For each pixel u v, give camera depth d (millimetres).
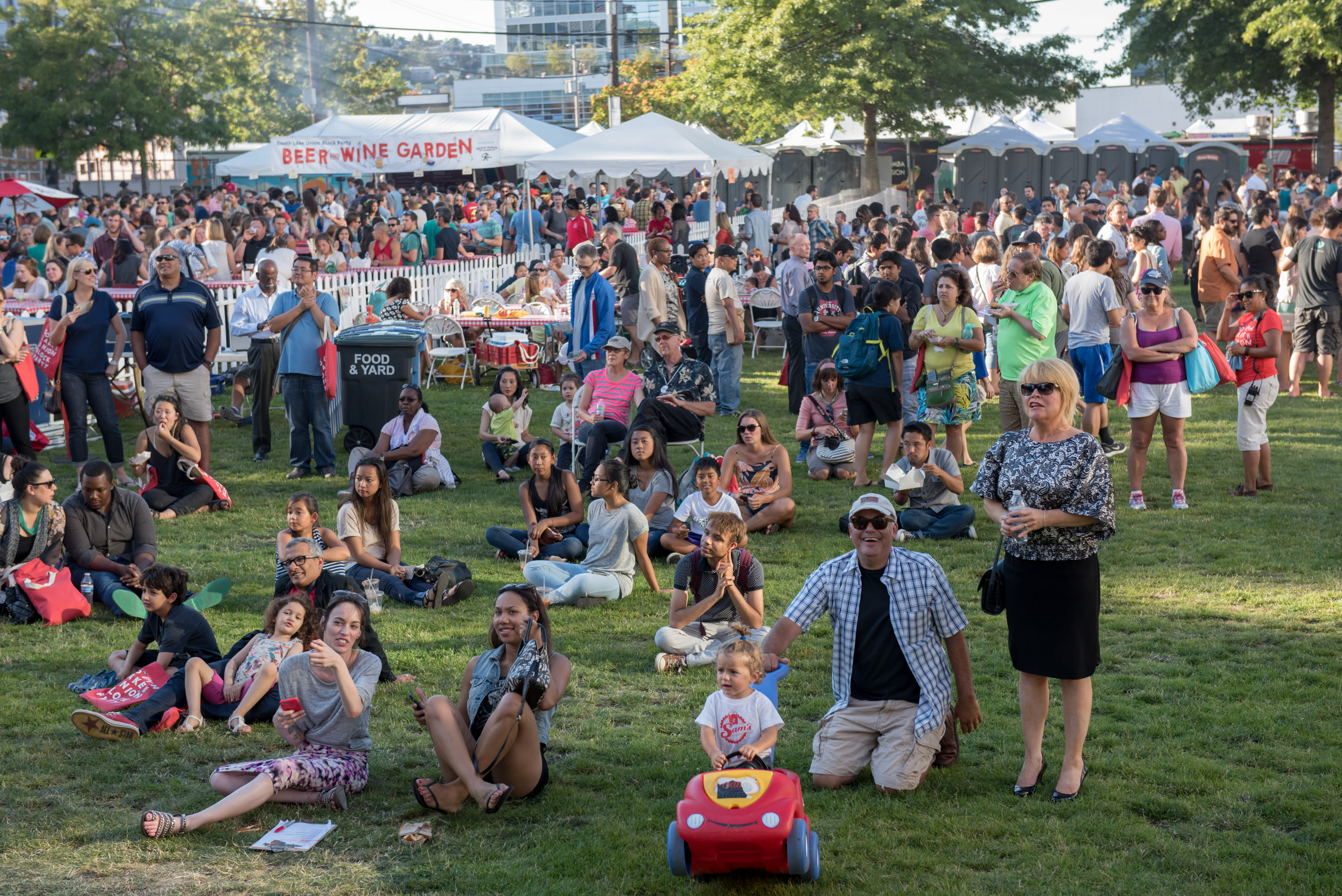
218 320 11047
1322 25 34750
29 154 53312
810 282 13477
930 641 5289
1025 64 37906
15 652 7141
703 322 14328
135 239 19250
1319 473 10688
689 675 6781
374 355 12156
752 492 9570
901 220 20375
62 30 45875
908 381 12031
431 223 23844
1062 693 5859
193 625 6398
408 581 8195
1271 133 46750
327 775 5219
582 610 7957
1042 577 5027
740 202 36094
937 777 5383
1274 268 16406
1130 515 9664
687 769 5543
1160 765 5398
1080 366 10391
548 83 124188
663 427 10531
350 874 4582
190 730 6004
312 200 25766
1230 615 7398
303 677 5480
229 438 13477
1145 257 12742
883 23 35750
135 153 54250
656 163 21281
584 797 5270
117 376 13398
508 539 9055
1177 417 9594
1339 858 4547
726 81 38469
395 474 10977
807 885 4461
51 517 7887
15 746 5805
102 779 5465
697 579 7000
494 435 11852
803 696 6438
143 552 8227
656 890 4461
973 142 37688
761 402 14594
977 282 12758
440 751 5145
